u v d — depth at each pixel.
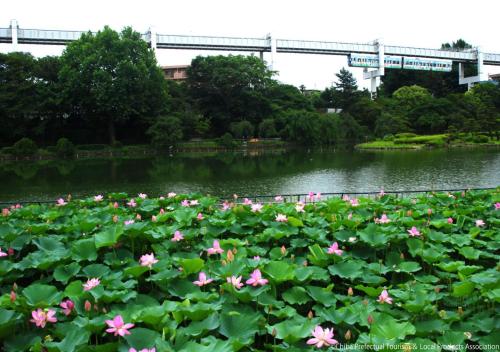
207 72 65.81
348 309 4.47
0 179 31.72
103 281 5.16
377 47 87.19
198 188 26.47
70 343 3.80
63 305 4.48
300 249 7.08
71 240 7.34
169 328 4.00
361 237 6.74
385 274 6.23
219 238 7.55
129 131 58.66
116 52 50.97
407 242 6.83
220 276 5.24
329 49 84.12
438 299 5.11
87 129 56.94
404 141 60.22
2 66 50.41
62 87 51.62
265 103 66.88
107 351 3.77
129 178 31.67
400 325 3.99
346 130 66.12
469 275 5.46
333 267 5.76
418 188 24.62
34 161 45.62
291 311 4.55
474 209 9.14
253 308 4.78
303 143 62.44
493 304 4.79
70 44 52.12
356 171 33.31
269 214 8.23
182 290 5.18
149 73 53.62
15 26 62.12
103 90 49.12
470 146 57.81
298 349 3.72
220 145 58.81
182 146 57.31
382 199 10.79
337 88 78.56
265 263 5.53
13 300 4.47
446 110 68.75
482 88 76.88
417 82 89.38
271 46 79.19
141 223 6.93
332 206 9.34
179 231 7.21
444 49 92.25
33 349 3.79
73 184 29.00
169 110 58.28
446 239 7.09
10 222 8.28
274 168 36.91
